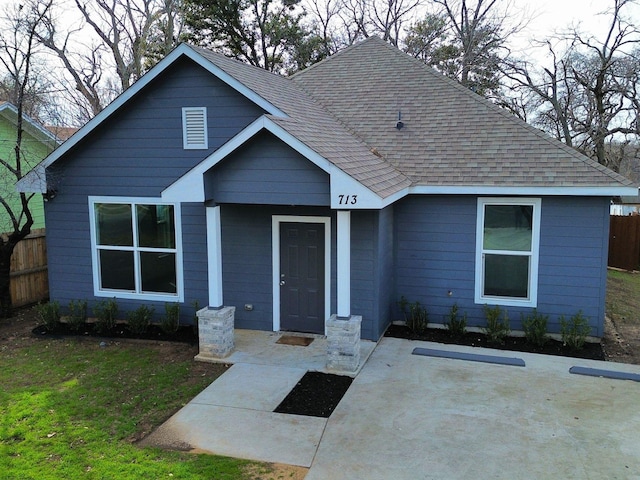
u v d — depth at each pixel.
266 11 28.22
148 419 7.07
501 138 10.88
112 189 11.03
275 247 10.36
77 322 11.05
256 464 5.96
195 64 10.24
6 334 10.95
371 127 11.92
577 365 8.83
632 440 6.43
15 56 12.09
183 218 10.77
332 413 7.19
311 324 10.43
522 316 10.15
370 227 9.59
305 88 13.74
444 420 6.96
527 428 6.74
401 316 10.97
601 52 23.09
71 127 24.52
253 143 8.61
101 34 26.53
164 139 10.63
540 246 10.02
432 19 30.11
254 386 8.09
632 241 19.48
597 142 23.00
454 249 10.52
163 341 10.30
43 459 6.06
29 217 11.79
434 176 10.32
